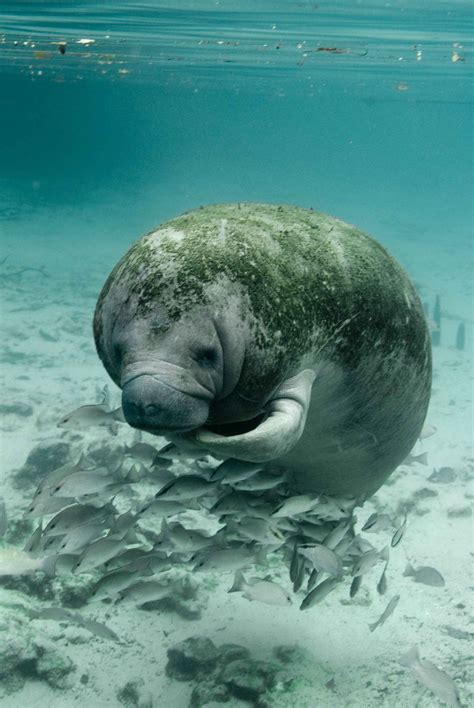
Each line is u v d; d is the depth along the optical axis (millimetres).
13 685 4516
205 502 3604
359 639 4938
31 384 9875
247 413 2582
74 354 11469
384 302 2898
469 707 4125
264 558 3514
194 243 2535
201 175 67562
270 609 5215
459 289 18734
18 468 6902
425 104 38750
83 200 37875
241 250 2555
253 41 15109
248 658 4520
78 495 3426
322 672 4449
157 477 3518
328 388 2828
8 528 5645
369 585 5605
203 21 12969
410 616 5227
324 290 2688
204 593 5305
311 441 3035
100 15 12648
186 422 2404
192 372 2422
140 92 39281
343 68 19703
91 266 18984
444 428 9188
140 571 3568
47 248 21484
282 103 45500
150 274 2480
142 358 2412
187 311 2434
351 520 3537
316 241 2771
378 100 35344
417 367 3137
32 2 11695
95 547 3416
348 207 43062
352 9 11484
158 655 4781
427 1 10742
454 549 6230
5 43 17422
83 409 3594
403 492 6957
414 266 22141
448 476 6363
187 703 4371
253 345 2498
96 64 21297
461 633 5008
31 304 14273
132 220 30188
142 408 2365
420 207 47406
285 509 3145
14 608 4855
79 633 4871
